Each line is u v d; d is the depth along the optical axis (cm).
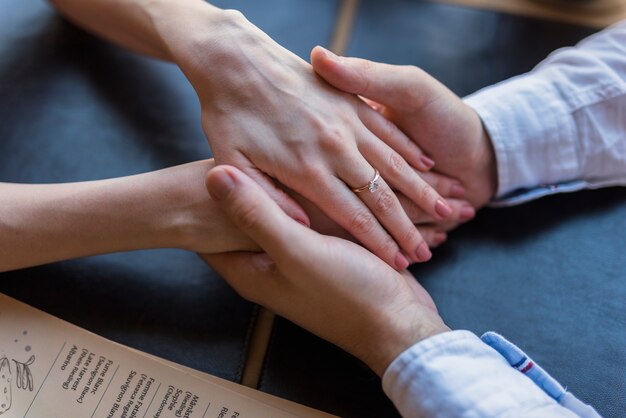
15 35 64
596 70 57
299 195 53
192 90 63
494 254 57
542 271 56
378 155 54
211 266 54
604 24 67
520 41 66
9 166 59
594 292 55
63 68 63
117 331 53
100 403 50
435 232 56
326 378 52
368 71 53
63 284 55
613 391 52
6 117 60
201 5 56
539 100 57
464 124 55
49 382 50
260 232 47
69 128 60
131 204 52
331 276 48
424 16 67
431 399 46
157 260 56
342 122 53
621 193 59
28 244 52
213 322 54
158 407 50
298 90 53
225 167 47
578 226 58
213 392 50
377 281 49
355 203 52
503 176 57
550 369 52
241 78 53
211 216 51
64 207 51
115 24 59
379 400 52
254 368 52
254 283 51
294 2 67
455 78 64
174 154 60
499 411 45
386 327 49
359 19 67
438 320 50
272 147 52
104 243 52
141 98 62
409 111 55
